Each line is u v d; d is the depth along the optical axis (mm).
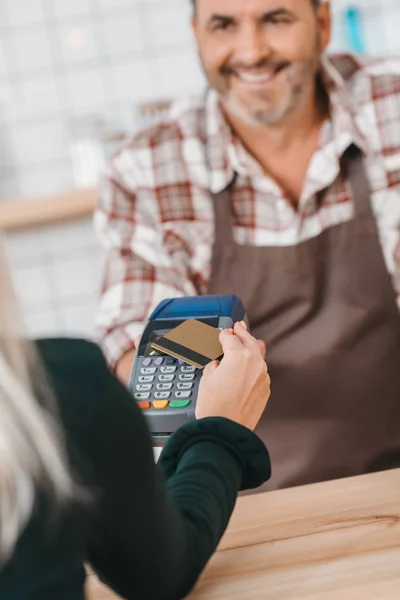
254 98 1623
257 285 1656
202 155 1777
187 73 2855
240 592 833
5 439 555
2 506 560
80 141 2789
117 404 639
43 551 577
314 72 1645
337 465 1571
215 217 1725
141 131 1854
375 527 928
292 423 1592
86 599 626
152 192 1802
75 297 2867
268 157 1746
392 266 1657
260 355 986
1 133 2879
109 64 2850
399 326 1623
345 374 1599
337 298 1632
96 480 614
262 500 1046
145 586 699
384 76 1757
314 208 1718
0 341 575
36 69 2859
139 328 1680
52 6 2828
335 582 828
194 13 1652
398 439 1581
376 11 2705
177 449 838
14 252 2832
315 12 1617
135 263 1784
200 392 954
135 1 2818
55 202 2623
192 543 733
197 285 1768
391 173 1707
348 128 1672
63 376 625
